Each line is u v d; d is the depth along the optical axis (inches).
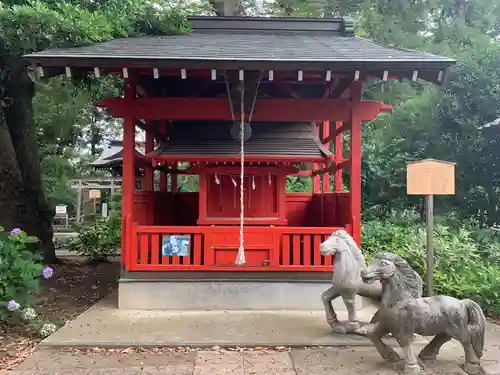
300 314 225.6
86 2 294.7
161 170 327.3
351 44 258.8
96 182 944.3
